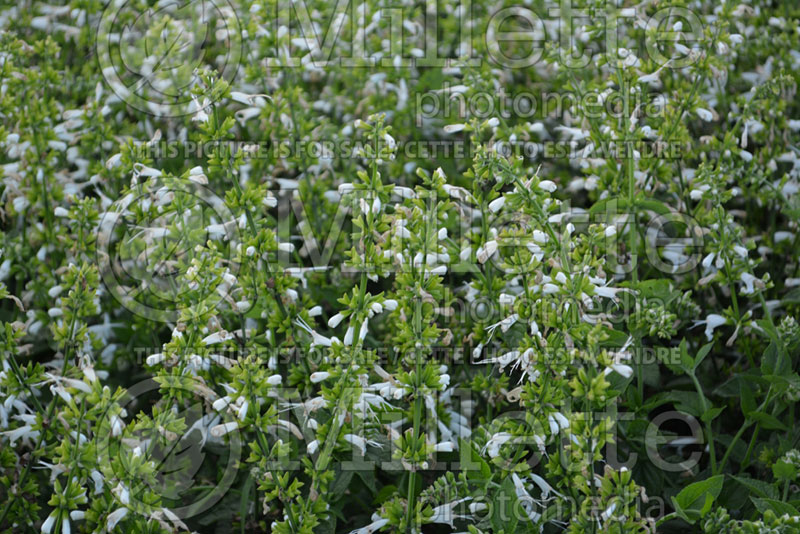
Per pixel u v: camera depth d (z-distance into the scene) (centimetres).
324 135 201
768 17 216
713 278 178
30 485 167
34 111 191
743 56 216
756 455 179
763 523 157
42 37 224
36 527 173
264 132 195
